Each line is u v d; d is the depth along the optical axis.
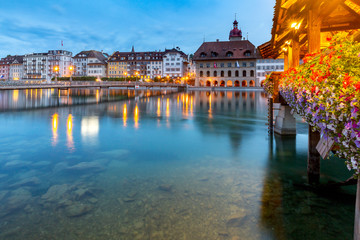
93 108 34.25
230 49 102.69
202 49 106.19
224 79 102.38
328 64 3.71
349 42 3.42
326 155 4.61
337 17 9.62
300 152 11.33
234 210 5.67
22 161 9.87
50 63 149.62
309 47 7.27
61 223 5.23
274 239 4.61
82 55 145.75
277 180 7.63
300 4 7.98
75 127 18.55
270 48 17.92
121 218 5.38
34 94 73.25
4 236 4.81
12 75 163.25
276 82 14.61
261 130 17.36
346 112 2.99
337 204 5.95
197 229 4.92
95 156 10.64
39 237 4.77
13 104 39.56
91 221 5.27
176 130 17.42
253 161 9.88
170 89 125.19
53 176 8.12
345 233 4.76
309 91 4.47
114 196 6.50
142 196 6.47
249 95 64.75
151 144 13.01
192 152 11.34
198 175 8.15
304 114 5.21
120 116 25.62
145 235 4.75
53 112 28.91
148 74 139.38
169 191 6.79
